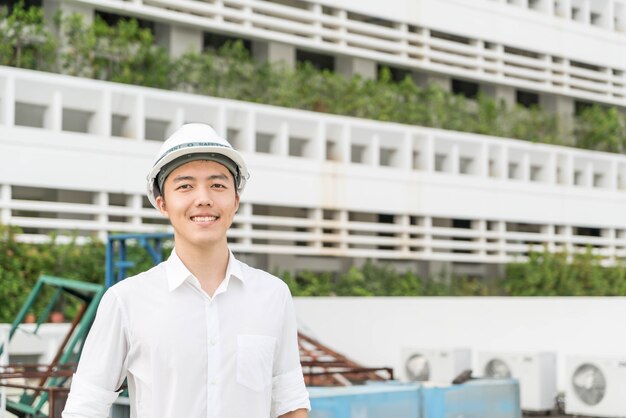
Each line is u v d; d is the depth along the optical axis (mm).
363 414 8906
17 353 18266
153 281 3361
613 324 17750
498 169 29844
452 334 19672
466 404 9836
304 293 24641
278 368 3498
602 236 32875
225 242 3402
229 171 3367
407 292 27000
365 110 27281
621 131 33344
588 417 15500
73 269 20188
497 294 29469
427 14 29328
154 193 3467
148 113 22562
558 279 29094
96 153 21375
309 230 26281
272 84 25438
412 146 27672
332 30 27484
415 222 28422
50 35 21578
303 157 25984
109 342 3326
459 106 29609
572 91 33375
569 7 33344
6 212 20312
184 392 3279
